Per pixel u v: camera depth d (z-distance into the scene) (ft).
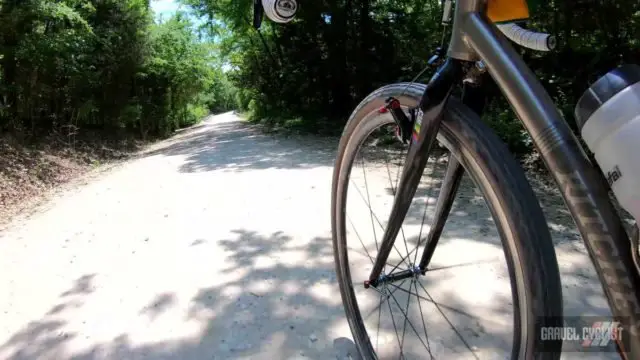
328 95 45.14
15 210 20.63
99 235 14.08
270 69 51.83
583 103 2.80
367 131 4.90
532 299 2.93
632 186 2.43
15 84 34.91
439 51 4.03
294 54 45.14
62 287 10.41
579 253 9.87
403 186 4.12
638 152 2.43
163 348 7.60
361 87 42.32
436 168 4.75
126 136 51.90
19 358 7.74
